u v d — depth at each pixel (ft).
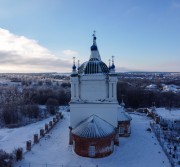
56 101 400.26
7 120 308.40
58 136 219.82
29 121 315.58
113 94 190.19
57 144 197.77
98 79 190.80
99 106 190.19
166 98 474.49
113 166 159.22
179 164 164.86
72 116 192.95
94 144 169.07
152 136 220.02
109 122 190.49
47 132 232.94
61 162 164.45
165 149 184.03
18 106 382.22
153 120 287.28
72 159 168.76
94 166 158.81
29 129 273.95
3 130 273.75
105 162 164.45
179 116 356.18
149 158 171.01
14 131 266.77
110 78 188.65
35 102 466.70
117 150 183.01
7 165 154.20
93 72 193.16
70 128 193.77
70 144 195.93
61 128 251.39
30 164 161.27
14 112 326.65
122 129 214.69
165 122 291.99
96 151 169.58
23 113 345.10
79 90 193.57
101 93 191.62
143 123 271.90
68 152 180.55
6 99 458.91
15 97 473.26
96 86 191.52
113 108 189.47
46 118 335.26
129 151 181.88
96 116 186.09
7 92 564.30
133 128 246.68
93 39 204.23
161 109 421.59
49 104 388.98
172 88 638.53
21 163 162.50
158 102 464.24
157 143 201.26
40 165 160.15
